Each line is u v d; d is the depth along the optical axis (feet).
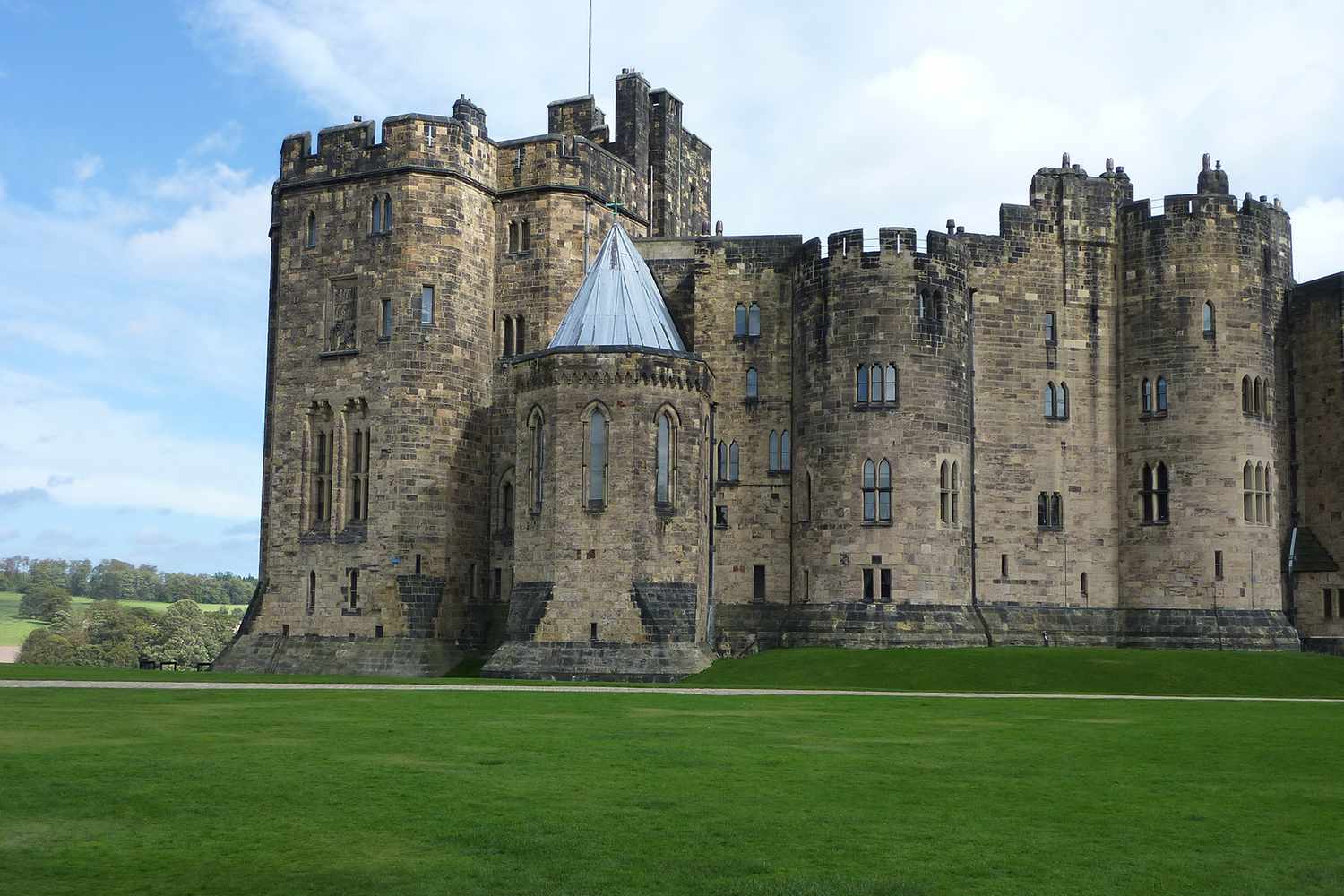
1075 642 239.30
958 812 80.59
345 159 243.81
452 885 64.23
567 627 211.82
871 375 227.20
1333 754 106.01
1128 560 241.55
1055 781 91.09
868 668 199.82
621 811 79.77
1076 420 245.04
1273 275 244.42
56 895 61.87
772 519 243.81
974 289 244.63
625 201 265.13
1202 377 236.22
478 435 243.19
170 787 85.20
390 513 232.73
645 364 216.74
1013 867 68.08
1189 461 236.02
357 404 238.89
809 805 82.23
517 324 248.52
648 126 280.31
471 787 86.63
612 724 122.83
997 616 237.86
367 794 83.82
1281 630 231.91
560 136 248.52
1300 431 243.81
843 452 228.02
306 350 244.22
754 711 139.64
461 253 241.35
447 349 238.07
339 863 67.82
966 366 235.20
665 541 215.51
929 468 225.97
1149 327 241.76
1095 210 248.32
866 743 110.73
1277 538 236.84
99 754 97.60
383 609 230.89
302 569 239.30
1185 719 133.80
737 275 250.57
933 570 224.53
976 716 135.95
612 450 215.31
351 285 242.58
